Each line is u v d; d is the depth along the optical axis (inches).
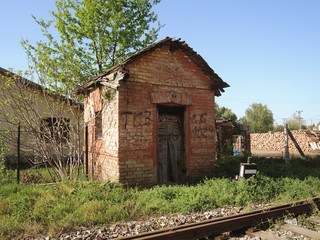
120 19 567.8
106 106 319.6
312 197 235.9
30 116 338.0
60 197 228.5
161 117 331.6
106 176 313.9
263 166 411.2
